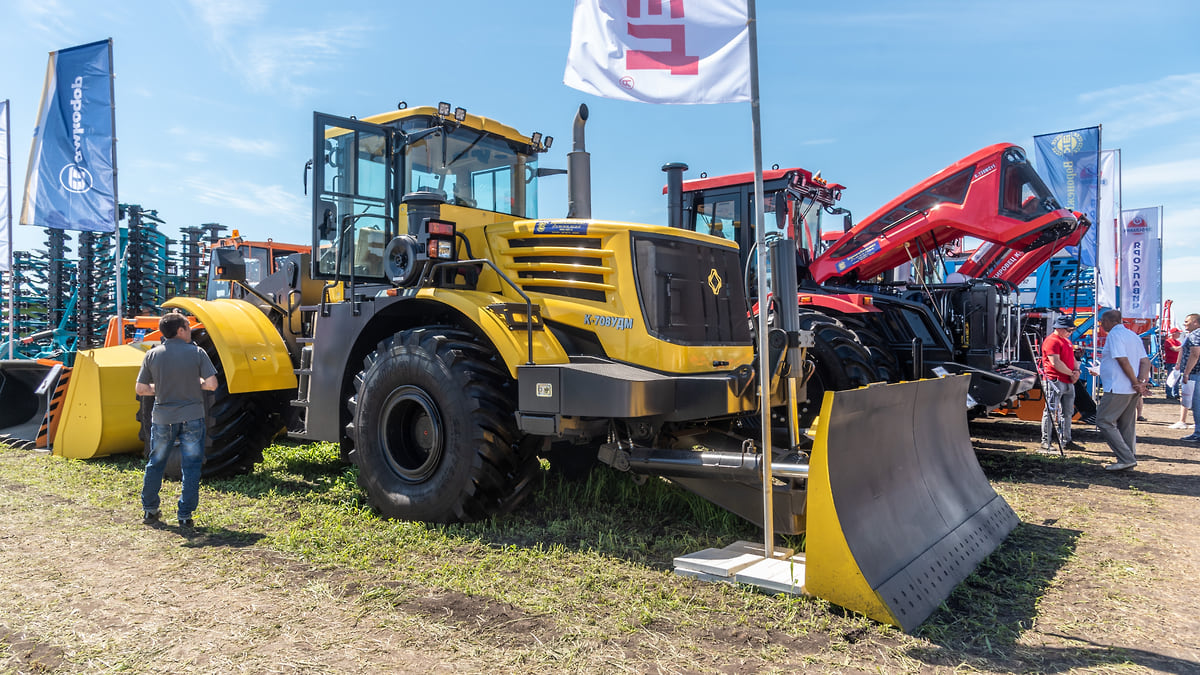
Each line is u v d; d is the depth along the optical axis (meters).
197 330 6.02
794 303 4.02
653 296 4.41
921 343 7.32
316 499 5.12
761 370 3.67
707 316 4.76
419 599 3.21
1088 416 9.01
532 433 4.14
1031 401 9.10
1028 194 7.86
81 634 2.84
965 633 2.97
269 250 9.46
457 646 2.74
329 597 3.22
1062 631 3.02
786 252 4.02
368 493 4.71
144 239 12.59
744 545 3.89
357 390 4.84
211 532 4.25
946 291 8.16
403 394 4.54
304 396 5.31
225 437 5.73
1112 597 3.42
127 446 6.61
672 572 3.60
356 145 5.33
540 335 4.40
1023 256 9.40
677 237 4.68
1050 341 7.78
